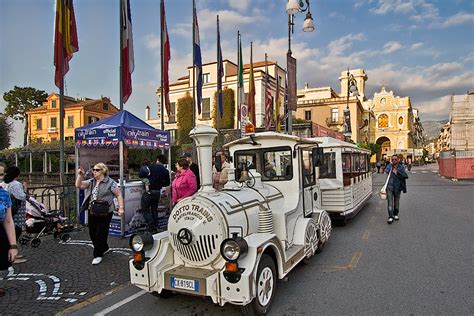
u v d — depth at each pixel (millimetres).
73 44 9219
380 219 10125
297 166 5672
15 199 5914
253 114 18359
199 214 4062
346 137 28125
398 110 71625
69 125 48531
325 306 4277
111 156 10008
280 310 4195
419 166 64688
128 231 8109
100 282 5219
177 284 3961
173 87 36500
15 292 4855
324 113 45156
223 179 7719
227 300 3646
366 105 74312
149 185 8109
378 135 73062
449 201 13367
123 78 9852
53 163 30266
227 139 21969
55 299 4629
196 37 12859
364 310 4137
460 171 23781
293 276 5387
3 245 4277
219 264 4062
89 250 6875
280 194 5613
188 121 34812
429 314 3988
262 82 31797
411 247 6852
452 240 7281
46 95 58469
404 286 4844
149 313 4219
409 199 14328
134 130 8227
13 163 30922
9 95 55938
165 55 11438
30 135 50781
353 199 9758
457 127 33781
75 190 9227
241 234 4141
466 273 5289
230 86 33375
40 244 7324
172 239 4289
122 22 9766
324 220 6691
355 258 6250
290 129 11922
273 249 4359
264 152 5922
